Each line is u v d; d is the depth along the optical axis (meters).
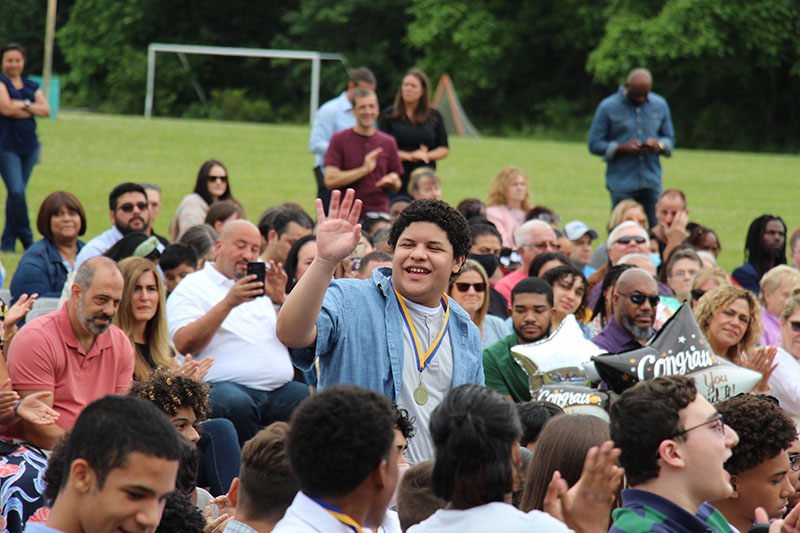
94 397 10.29
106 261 10.22
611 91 90.56
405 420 7.02
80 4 91.88
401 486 6.70
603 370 8.79
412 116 21.61
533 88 91.75
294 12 92.44
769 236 19.27
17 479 9.11
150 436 5.02
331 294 7.61
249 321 12.52
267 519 6.38
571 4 86.88
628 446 5.95
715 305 12.27
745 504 7.35
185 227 19.14
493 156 49.94
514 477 5.68
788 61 81.19
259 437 6.51
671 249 18.41
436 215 7.63
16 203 21.44
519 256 17.11
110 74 88.88
